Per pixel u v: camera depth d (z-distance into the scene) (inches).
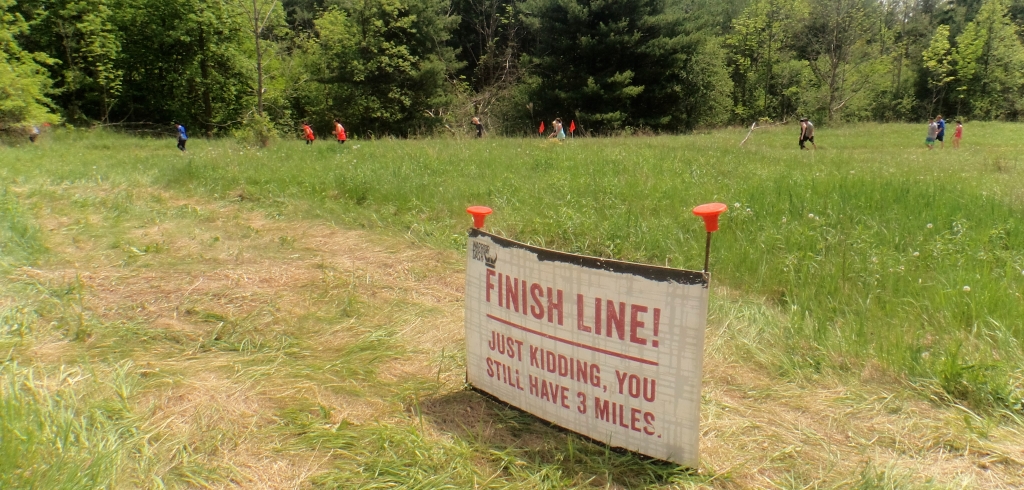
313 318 190.7
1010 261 219.8
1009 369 151.3
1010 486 113.3
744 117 1991.9
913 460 121.7
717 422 135.0
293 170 462.9
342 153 607.8
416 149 634.2
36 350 159.0
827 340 169.9
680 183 396.5
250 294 207.3
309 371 154.9
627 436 119.3
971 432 129.3
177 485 109.3
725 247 251.4
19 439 109.6
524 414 136.0
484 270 138.1
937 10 2481.5
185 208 338.6
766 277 221.5
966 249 235.1
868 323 178.7
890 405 141.1
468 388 147.3
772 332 178.7
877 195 331.9
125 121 1382.9
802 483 114.5
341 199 369.1
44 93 1139.3
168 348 166.2
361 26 1541.6
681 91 1620.3
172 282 215.3
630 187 382.3
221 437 124.1
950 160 634.2
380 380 152.4
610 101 1541.6
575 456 120.6
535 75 1688.0
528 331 130.4
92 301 193.8
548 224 298.2
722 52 1766.7
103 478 106.0
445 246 277.7
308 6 2082.9
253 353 166.4
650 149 637.3
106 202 345.7
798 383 153.3
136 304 193.2
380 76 1553.9
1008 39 1941.4
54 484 101.0
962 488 111.9
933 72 2017.7
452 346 174.1
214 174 438.3
